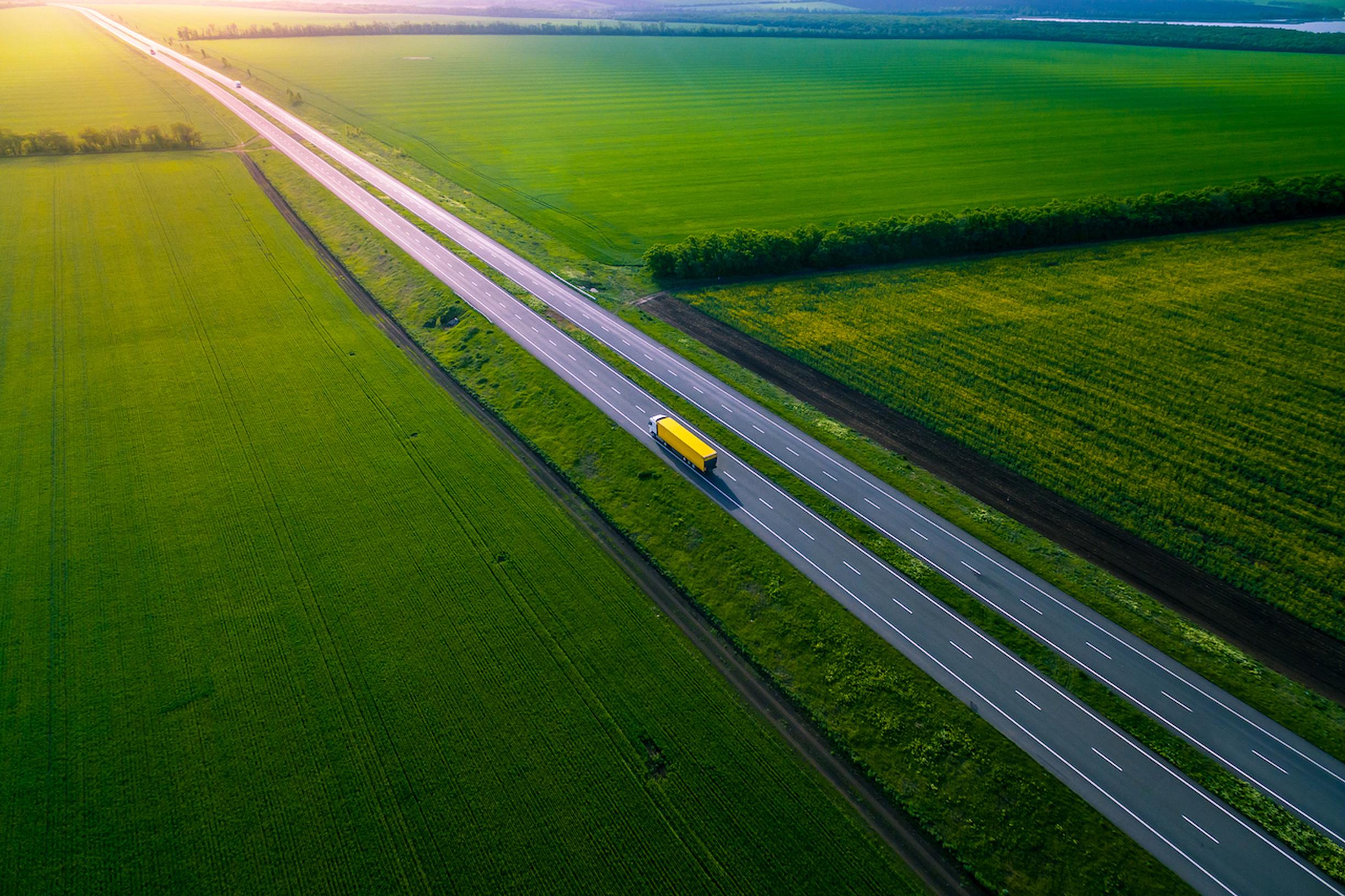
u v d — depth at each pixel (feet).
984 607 166.71
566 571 178.40
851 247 336.49
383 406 241.14
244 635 159.84
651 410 236.63
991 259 342.85
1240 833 125.18
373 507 196.85
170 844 122.11
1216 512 193.77
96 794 129.18
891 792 131.44
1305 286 308.81
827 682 150.92
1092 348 267.80
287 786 130.93
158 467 209.56
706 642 161.89
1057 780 132.57
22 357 260.01
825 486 203.92
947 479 207.31
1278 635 160.97
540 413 237.25
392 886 117.08
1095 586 172.35
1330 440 219.82
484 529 190.90
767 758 137.59
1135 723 142.00
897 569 176.65
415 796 129.80
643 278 334.03
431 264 338.54
